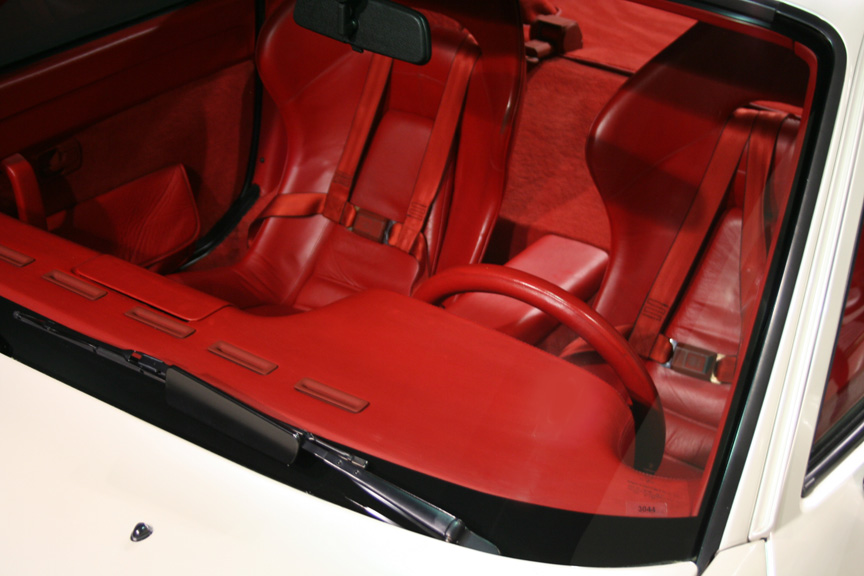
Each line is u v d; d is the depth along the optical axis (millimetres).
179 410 896
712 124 1258
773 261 887
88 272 1089
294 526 788
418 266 1601
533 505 833
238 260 1874
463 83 1465
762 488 831
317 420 885
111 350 952
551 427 934
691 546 803
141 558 747
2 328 987
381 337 1041
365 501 821
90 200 1547
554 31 1583
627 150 1344
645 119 1316
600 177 1395
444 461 864
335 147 1677
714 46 1220
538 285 1103
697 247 1284
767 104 1210
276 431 848
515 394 975
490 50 1400
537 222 1688
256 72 1816
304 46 1587
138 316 1013
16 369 928
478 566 771
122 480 812
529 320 1330
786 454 839
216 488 812
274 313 1634
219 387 906
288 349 993
